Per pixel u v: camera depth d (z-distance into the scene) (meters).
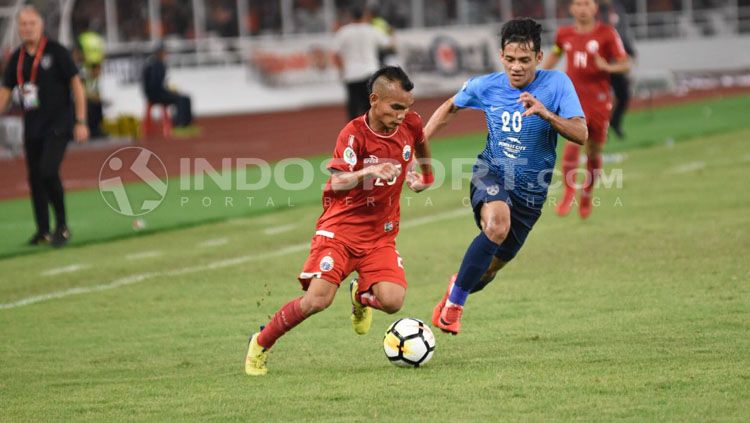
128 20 110.44
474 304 28.31
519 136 24.09
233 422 18.52
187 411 19.34
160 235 42.53
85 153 76.94
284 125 95.88
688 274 30.70
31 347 25.72
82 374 22.97
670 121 82.94
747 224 38.28
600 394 19.28
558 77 24.02
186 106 88.06
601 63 41.09
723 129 75.06
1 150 78.88
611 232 38.38
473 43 116.94
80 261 37.47
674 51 137.88
